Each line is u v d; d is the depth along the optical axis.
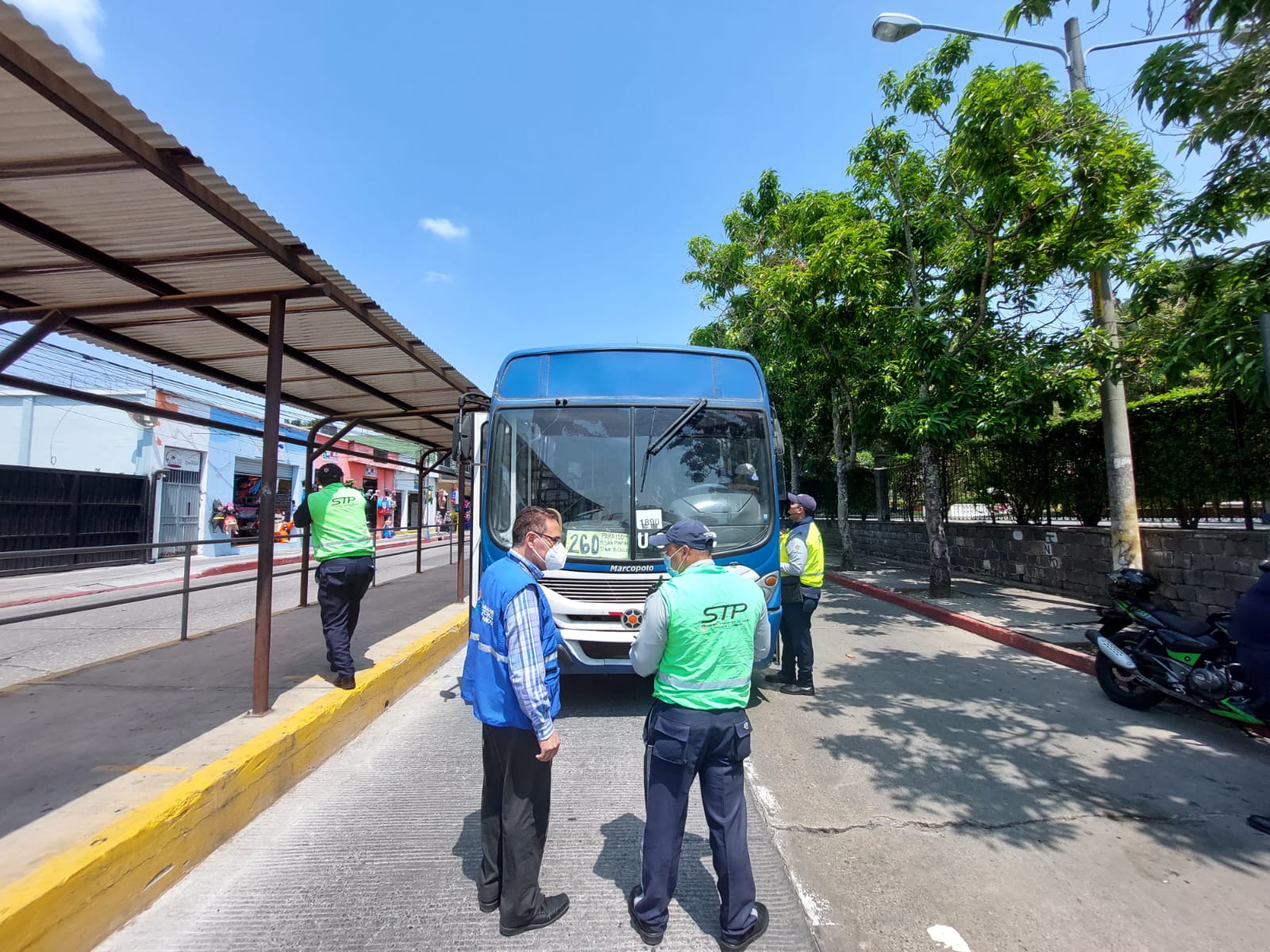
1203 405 7.60
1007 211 8.47
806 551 5.89
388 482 31.39
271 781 3.80
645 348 6.06
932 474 10.55
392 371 7.21
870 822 3.61
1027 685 6.16
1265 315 3.69
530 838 2.68
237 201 3.56
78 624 8.97
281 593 12.56
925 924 2.73
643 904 2.62
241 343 6.03
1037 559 10.88
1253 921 2.74
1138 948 2.57
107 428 17.41
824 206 11.80
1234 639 4.12
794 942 2.62
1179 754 4.52
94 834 2.76
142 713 4.43
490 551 5.43
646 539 5.22
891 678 6.46
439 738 4.88
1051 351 8.70
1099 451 9.46
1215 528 7.59
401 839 3.40
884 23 8.27
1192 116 5.12
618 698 5.87
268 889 2.94
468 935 2.63
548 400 5.73
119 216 3.74
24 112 2.74
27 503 14.55
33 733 4.04
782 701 5.75
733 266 17.14
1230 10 4.30
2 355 4.18
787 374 15.41
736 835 2.60
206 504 19.42
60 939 2.41
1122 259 7.06
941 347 9.42
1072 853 3.28
